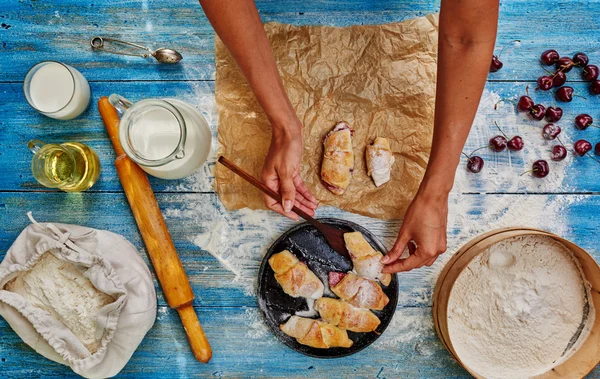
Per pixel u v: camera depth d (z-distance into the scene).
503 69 0.88
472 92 0.66
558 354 0.83
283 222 0.87
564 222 0.88
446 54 0.64
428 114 0.85
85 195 0.87
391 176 0.85
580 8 0.88
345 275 0.83
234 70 0.87
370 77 0.86
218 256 0.87
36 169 0.81
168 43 0.88
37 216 0.87
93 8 0.88
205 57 0.88
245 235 0.87
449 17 0.61
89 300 0.81
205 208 0.87
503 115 0.88
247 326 0.87
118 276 0.81
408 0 0.88
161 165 0.75
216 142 0.87
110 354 0.82
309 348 0.82
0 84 0.88
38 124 0.88
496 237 0.77
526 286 0.82
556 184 0.88
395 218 0.86
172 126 0.78
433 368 0.86
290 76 0.86
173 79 0.88
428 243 0.74
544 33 0.88
